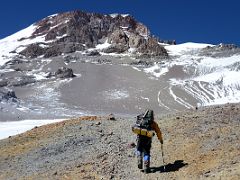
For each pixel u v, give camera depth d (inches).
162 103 6230.3
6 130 2773.1
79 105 6127.0
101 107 6038.4
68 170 500.7
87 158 540.4
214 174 382.9
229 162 407.8
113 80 7662.4
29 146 653.3
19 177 520.1
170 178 415.8
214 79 7480.3
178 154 484.7
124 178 448.1
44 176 494.3
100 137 638.5
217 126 556.7
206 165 422.9
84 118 797.2
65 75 7859.3
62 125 755.4
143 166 470.0
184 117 654.5
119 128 690.2
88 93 6870.1
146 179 430.6
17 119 4672.7
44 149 616.7
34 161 578.9
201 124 585.6
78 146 609.6
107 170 474.6
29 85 7421.3
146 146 463.8
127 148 563.2
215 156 438.3
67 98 6560.0
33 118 4800.7
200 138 512.1
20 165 575.2
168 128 602.9
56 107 5846.5
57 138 659.4
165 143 540.4
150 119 468.1
